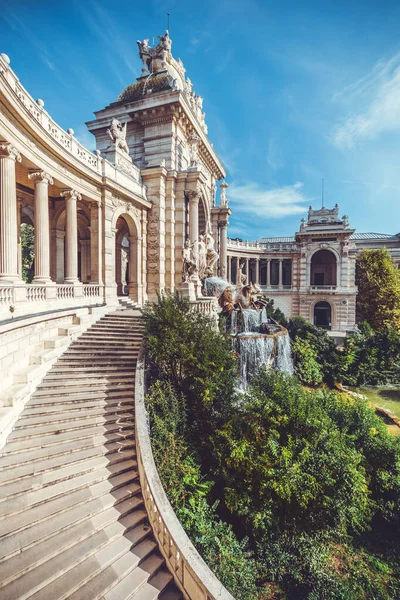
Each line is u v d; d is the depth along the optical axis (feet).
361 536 42.01
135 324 61.21
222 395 46.70
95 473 31.68
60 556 24.22
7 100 39.68
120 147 80.89
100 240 70.54
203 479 39.01
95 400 41.47
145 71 109.40
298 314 170.40
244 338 75.25
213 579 21.77
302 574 33.86
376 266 154.51
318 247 164.86
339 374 102.12
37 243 53.72
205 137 114.21
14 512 25.96
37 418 36.68
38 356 44.19
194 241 85.15
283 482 34.83
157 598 23.62
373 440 47.62
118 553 25.49
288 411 40.88
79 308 59.26
